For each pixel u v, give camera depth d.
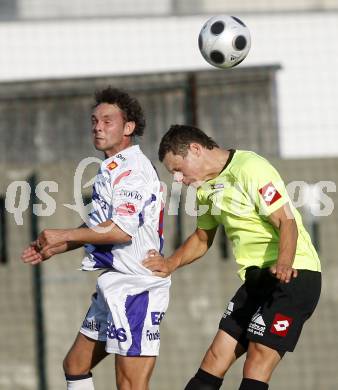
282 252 18.61
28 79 41.09
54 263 34.09
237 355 20.05
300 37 42.12
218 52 22.48
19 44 42.12
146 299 20.11
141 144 38.84
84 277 34.09
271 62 41.88
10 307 34.09
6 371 34.03
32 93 40.22
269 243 19.58
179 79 38.84
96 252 20.25
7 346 34.06
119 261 20.09
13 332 34.09
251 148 39.75
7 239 34.06
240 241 19.80
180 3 42.78
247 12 42.47
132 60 42.50
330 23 42.06
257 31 42.16
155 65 42.56
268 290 19.50
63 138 40.22
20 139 40.19
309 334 33.97
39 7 42.34
